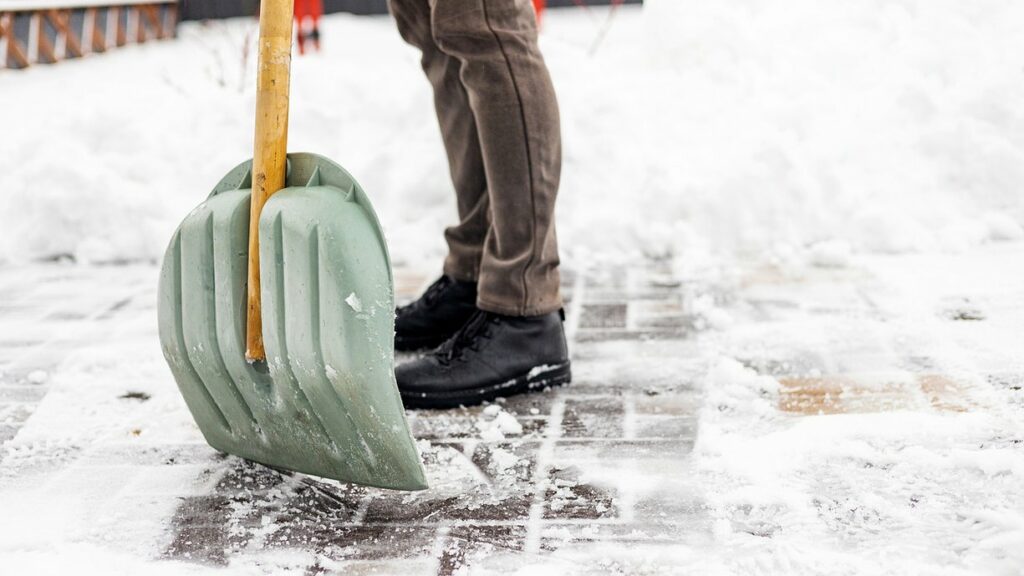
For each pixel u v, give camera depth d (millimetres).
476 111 1904
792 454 1650
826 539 1391
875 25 3943
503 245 1964
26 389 2086
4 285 2908
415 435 1815
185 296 1621
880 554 1343
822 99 3557
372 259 1423
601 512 1497
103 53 9320
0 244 3197
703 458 1664
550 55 3879
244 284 1560
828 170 3152
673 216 3139
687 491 1553
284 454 1616
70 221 3207
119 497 1595
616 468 1644
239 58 7707
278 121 1510
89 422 1908
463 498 1560
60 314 2609
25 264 3158
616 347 2258
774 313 2438
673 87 3758
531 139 1899
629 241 3098
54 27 8812
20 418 1936
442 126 2184
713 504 1507
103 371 2178
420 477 1449
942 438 1683
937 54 3648
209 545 1436
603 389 2012
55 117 3852
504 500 1549
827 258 2842
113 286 2877
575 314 2521
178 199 3369
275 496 1587
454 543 1424
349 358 1404
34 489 1631
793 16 4043
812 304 2486
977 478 1536
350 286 1406
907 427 1723
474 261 2225
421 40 2117
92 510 1552
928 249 2934
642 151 3410
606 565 1353
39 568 1374
